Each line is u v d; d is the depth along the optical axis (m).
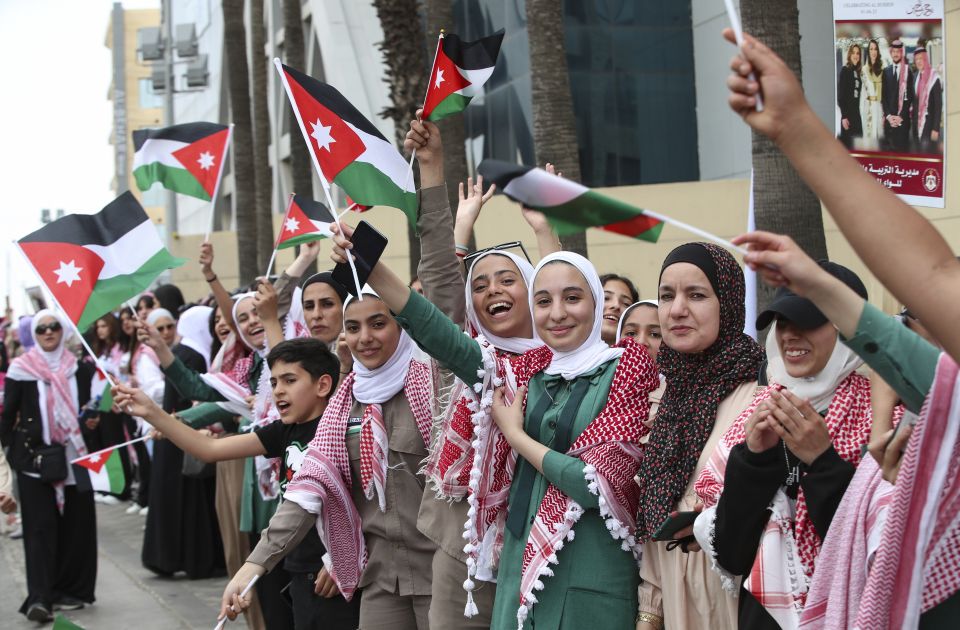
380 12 10.88
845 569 2.78
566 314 3.99
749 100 2.06
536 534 3.87
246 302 7.18
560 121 9.33
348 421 4.78
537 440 4.00
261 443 5.26
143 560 9.69
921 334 3.29
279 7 29.58
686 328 3.61
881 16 4.82
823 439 3.00
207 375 6.86
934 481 2.29
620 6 21.02
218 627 4.46
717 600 3.56
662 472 3.62
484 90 22.30
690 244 3.70
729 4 2.08
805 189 7.12
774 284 2.23
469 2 22.55
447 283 4.52
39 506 8.29
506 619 3.94
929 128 4.79
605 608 3.79
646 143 21.09
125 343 12.46
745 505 3.18
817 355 3.21
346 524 4.72
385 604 4.71
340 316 6.13
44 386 8.41
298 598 5.12
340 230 3.79
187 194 6.90
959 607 2.44
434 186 4.51
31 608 8.12
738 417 3.46
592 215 2.35
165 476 9.55
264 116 21.19
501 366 4.15
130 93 59.16
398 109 10.81
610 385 3.93
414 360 4.78
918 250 2.02
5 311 22.66
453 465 4.22
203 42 37.25
